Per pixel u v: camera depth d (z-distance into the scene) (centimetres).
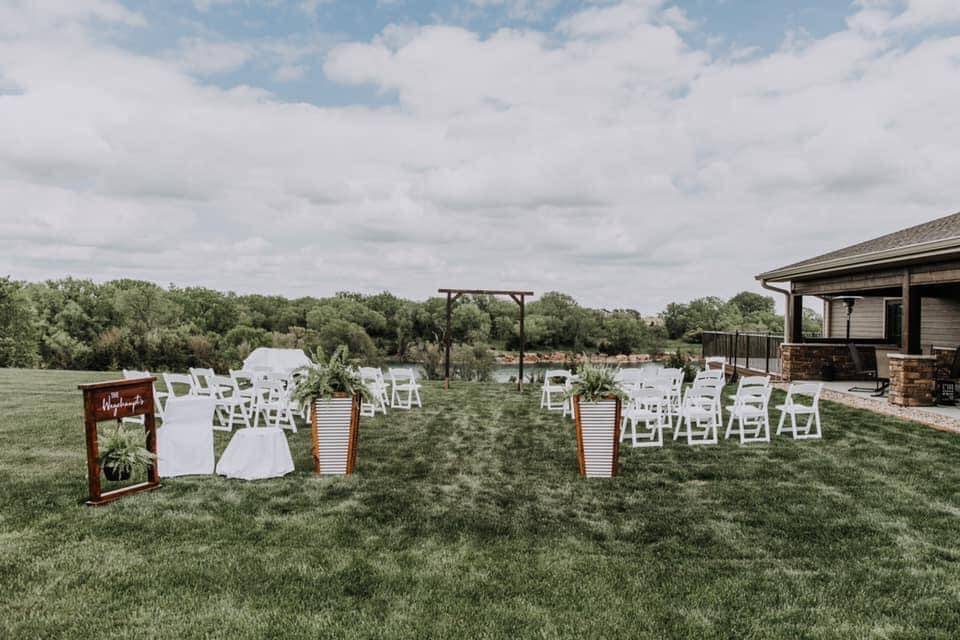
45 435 743
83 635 290
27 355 3478
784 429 842
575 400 602
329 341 3183
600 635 298
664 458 674
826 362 1385
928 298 1439
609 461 593
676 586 351
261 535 425
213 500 504
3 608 315
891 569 375
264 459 580
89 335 3853
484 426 868
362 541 417
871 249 1222
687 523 459
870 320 1678
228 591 338
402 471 609
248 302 4594
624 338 3709
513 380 1806
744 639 295
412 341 3519
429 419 929
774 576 365
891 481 573
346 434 596
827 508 492
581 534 435
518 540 423
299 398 595
